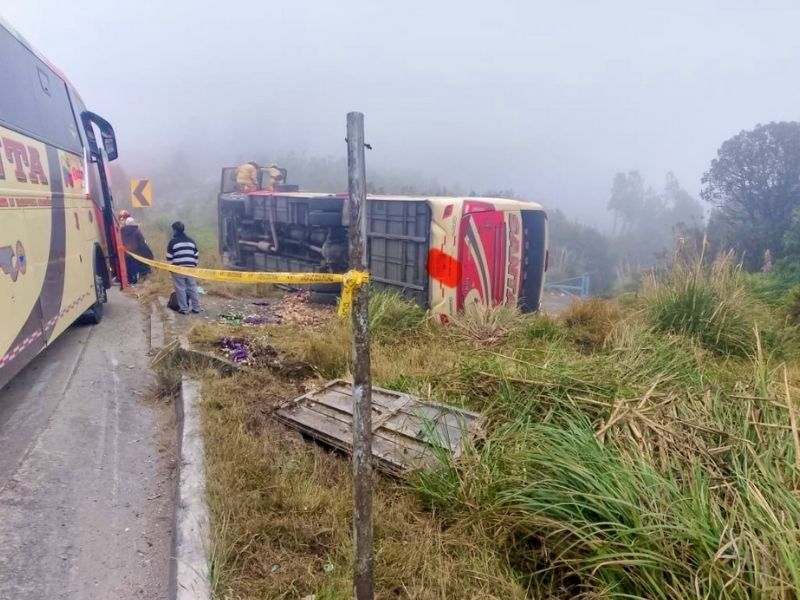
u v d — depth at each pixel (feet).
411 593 8.82
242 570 9.29
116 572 10.20
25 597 9.44
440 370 17.90
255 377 17.56
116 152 30.30
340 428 14.14
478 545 9.95
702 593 7.84
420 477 11.60
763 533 7.94
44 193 18.95
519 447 11.59
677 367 17.26
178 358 19.44
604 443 11.43
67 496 12.41
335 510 10.83
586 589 9.06
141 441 15.21
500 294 27.37
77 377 19.65
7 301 15.11
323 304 31.96
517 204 27.89
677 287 24.39
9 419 16.11
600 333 23.99
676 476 10.27
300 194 36.50
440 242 25.58
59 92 22.91
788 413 11.53
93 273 26.40
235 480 11.62
